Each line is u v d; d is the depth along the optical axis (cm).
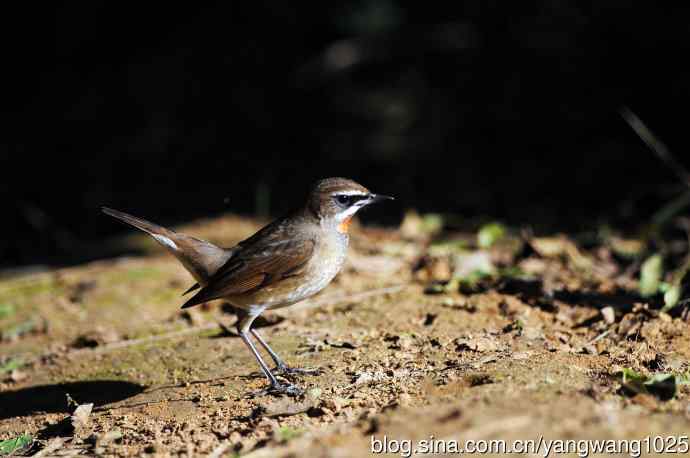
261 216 1711
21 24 2470
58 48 2477
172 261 1420
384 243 1373
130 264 1416
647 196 1514
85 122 2323
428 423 629
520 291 1052
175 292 1238
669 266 1154
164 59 2430
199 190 1980
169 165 2119
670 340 855
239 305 874
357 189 891
